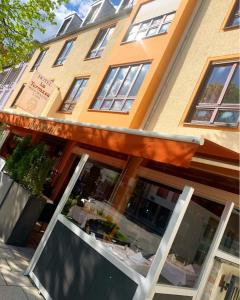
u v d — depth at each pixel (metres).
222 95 9.27
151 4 14.45
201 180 6.79
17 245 7.88
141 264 4.83
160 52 11.78
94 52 18.03
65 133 8.22
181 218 4.70
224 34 10.27
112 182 7.22
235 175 6.11
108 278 4.92
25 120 11.62
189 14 12.04
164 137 4.95
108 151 8.45
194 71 10.46
